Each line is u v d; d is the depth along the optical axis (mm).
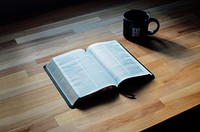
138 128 683
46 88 795
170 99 753
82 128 688
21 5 1157
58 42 980
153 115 712
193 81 806
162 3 1196
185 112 726
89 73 798
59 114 723
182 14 1118
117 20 1098
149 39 971
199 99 752
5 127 695
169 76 823
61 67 823
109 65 826
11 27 1072
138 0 1227
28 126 697
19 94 782
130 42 958
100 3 1214
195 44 948
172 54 904
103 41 977
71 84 771
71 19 1110
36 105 748
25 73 850
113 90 776
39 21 1104
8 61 901
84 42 977
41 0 1182
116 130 680
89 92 744
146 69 832
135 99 754
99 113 721
